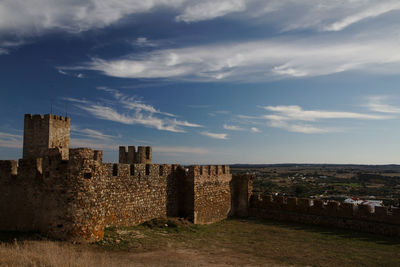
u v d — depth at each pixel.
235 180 40.31
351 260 21.45
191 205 31.88
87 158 20.23
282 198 37.09
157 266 16.61
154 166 29.47
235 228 31.86
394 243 26.33
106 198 24.03
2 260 14.63
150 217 28.59
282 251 23.33
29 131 28.69
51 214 19.94
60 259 15.20
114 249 19.86
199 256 20.41
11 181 23.14
